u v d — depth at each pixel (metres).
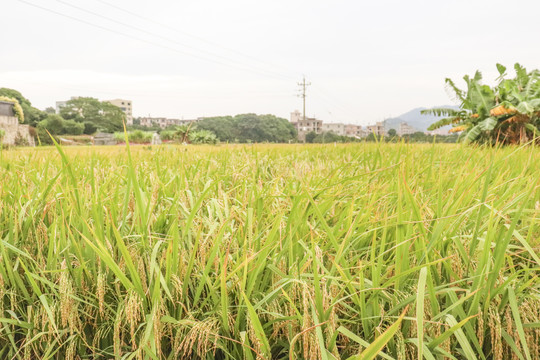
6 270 1.93
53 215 2.31
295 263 1.70
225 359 1.59
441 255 1.73
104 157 5.35
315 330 1.31
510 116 18.81
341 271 1.49
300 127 163.75
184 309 1.66
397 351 1.42
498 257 1.48
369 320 1.53
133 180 1.87
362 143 5.48
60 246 1.98
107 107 131.00
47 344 1.70
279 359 1.65
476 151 3.81
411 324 1.46
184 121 194.00
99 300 1.61
